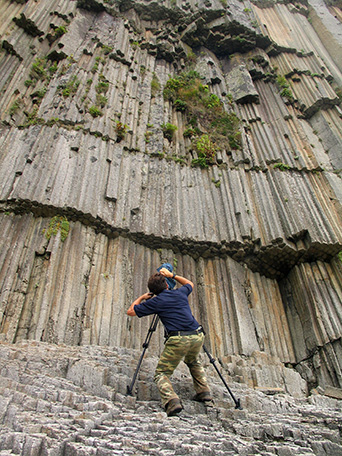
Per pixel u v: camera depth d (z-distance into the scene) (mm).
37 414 4125
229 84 17297
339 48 19734
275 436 4520
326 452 4148
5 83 13297
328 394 9516
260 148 14531
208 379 6781
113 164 11836
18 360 5750
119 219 10789
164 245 11344
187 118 15156
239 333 10117
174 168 12992
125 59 15406
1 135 11711
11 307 8383
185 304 5375
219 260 11680
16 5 15227
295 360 10922
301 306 11461
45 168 10594
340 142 15164
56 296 8695
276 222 11992
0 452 3373
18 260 9125
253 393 6672
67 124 12023
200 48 18422
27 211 9984
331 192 13461
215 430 4512
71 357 5902
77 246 9766
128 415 4430
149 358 6922
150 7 17891
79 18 16188
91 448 3365
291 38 19781
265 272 12281
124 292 9852
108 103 13367
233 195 12609
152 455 3393
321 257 11922
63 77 13461
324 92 16828
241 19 18484
